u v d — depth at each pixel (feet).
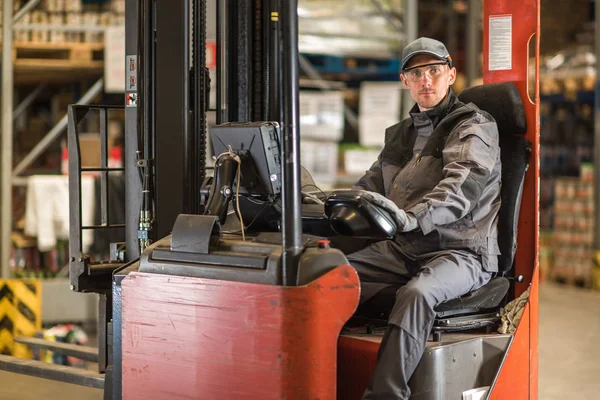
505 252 11.41
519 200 11.62
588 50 31.76
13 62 23.29
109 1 23.59
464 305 10.65
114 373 10.65
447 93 11.89
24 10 22.66
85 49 23.67
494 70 12.85
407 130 12.42
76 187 12.36
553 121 34.60
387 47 27.89
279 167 10.19
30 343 16.02
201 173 12.46
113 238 21.81
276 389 8.95
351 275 9.04
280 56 8.91
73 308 21.72
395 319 9.73
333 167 26.48
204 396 9.52
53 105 28.89
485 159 10.83
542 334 22.25
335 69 30.42
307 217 10.76
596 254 28.55
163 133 12.08
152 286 9.93
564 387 17.16
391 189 11.85
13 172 22.71
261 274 9.05
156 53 12.08
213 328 9.41
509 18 12.76
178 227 9.91
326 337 8.91
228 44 12.42
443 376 9.92
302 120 26.40
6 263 22.06
